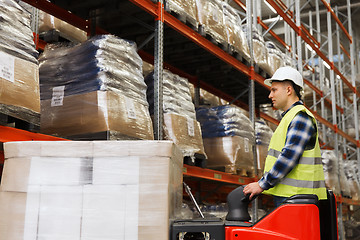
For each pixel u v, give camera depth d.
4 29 2.33
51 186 2.15
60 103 3.03
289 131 2.47
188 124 3.91
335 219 2.55
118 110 2.92
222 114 4.86
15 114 2.27
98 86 2.91
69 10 4.16
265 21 13.64
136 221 2.11
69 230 2.10
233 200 2.43
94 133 2.82
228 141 4.71
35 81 2.47
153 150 2.18
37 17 4.04
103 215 2.12
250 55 5.53
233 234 2.13
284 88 2.82
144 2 3.53
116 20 4.24
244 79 6.06
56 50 3.30
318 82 11.63
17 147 2.19
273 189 2.54
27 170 2.16
